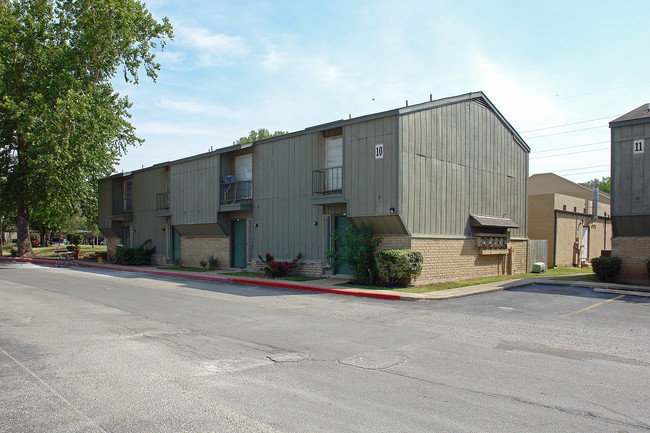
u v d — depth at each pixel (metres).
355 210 15.98
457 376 5.75
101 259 31.78
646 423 4.31
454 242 17.39
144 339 7.77
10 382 5.44
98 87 29.73
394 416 4.46
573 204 27.33
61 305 11.46
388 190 15.06
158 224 27.41
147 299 12.76
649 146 15.41
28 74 27.92
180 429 4.14
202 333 8.30
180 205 24.38
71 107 25.73
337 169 17.50
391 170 15.02
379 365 6.24
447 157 17.27
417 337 8.01
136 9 29.09
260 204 20.62
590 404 4.79
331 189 17.59
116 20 27.91
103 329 8.56
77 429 4.12
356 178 16.03
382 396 5.03
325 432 4.10
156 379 5.59
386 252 14.52
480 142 19.31
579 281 16.72
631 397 5.01
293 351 7.02
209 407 4.68
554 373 5.88
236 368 6.10
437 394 5.09
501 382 5.52
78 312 10.44
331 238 17.03
